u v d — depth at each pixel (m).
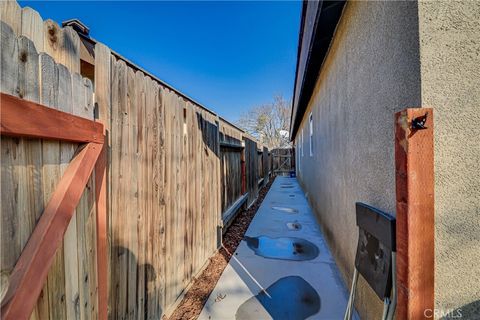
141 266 1.84
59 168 1.05
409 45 1.26
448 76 1.15
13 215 0.82
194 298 2.53
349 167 2.53
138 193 1.82
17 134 0.82
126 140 1.70
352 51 2.36
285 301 2.45
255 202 7.92
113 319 1.52
